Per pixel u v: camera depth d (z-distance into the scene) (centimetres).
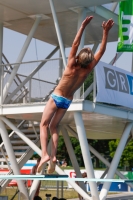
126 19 2541
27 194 2616
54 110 1210
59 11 2688
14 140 3034
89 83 2405
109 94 2478
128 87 2684
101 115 2505
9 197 3594
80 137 2362
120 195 4172
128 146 9200
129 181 1312
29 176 1297
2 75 2648
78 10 2594
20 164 2841
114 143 9050
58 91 1210
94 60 1198
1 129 2655
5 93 2628
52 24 2981
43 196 3753
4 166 2844
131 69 2969
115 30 3073
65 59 2445
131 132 3028
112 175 2623
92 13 2680
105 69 2488
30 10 2673
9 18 2844
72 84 1198
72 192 4269
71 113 2433
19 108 2538
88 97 2408
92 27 2991
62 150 11619
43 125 1217
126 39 2541
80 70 1190
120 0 2498
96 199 2383
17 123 3106
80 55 1174
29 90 2650
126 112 2658
